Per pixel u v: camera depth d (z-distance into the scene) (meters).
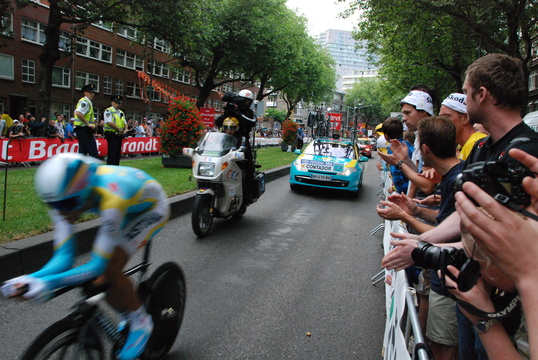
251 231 6.44
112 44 33.34
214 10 21.98
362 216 8.27
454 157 2.37
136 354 2.25
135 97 36.16
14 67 25.78
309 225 7.19
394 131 3.84
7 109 25.67
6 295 1.69
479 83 1.65
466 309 1.15
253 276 4.47
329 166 10.31
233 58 27.64
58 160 1.84
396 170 4.55
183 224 6.48
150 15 18.02
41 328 3.01
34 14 26.55
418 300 2.74
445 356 2.25
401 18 15.21
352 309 3.75
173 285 2.77
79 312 2.01
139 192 2.18
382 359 2.92
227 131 6.40
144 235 2.32
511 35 13.38
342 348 3.05
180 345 2.96
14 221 4.86
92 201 2.06
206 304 3.68
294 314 3.58
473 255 1.06
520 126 1.61
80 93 30.91
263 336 3.16
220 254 5.15
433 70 24.80
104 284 2.15
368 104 88.06
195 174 5.84
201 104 29.95
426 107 3.84
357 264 5.11
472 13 13.59
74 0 15.95
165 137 12.30
